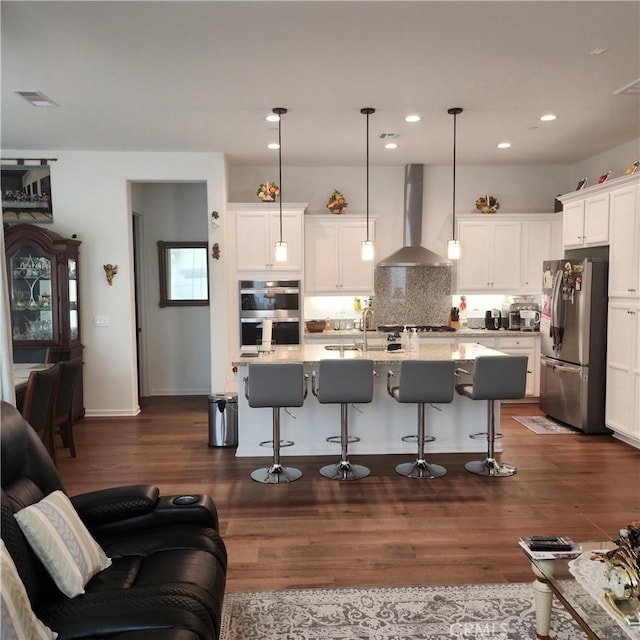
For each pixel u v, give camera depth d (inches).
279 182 286.8
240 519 145.7
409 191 284.0
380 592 111.5
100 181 249.9
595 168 266.1
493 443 181.0
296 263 271.1
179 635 66.8
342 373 168.7
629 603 78.0
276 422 176.9
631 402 201.3
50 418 179.8
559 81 162.9
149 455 198.5
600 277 217.6
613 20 124.8
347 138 228.5
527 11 120.6
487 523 142.6
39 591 77.0
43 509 83.2
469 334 273.4
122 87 166.4
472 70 154.1
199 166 254.5
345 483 171.3
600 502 155.6
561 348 234.7
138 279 300.8
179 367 306.8
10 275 232.7
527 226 283.6
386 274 294.8
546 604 93.4
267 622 102.0
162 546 92.7
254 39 133.9
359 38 133.6
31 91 169.2
